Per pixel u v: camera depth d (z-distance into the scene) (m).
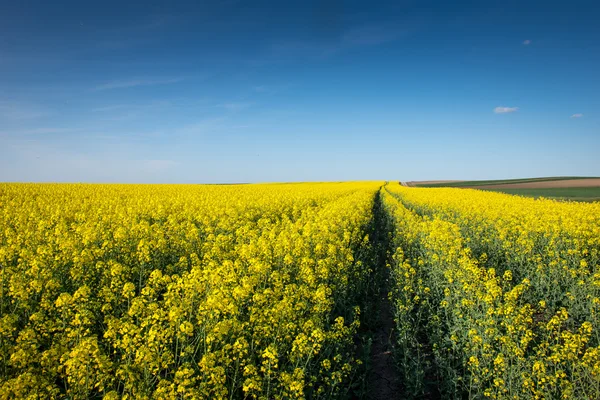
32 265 7.87
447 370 6.79
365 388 6.82
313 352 6.37
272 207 22.67
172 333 5.61
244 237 13.66
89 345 4.68
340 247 11.87
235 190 39.47
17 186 34.59
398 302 8.80
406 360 7.24
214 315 6.36
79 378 4.65
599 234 14.02
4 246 10.46
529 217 17.88
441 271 10.84
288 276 9.00
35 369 4.96
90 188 35.62
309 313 7.86
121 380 5.01
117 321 5.80
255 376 5.18
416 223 17.34
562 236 13.97
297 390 5.10
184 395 4.59
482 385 6.42
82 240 11.34
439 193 40.47
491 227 17.22
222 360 5.34
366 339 8.69
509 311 7.17
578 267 11.62
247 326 6.57
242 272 9.40
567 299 9.59
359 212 21.08
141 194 30.88
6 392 4.30
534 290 10.75
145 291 7.16
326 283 9.37
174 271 10.33
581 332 7.18
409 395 6.79
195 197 27.48
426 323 9.13
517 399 5.66
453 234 15.92
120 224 14.19
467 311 8.31
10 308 7.12
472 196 34.91
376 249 16.11
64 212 17.36
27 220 14.96
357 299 10.39
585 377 5.96
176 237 12.22
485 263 13.73
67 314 6.09
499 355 6.14
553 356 6.07
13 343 6.08
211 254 10.86
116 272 7.95
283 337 6.48
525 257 12.60
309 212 19.91
